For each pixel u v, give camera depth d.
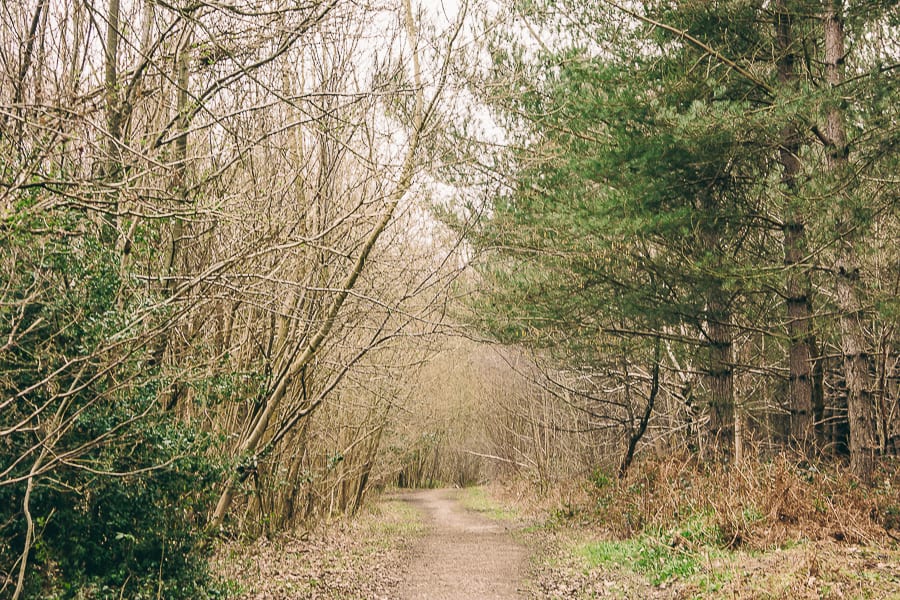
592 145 13.30
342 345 14.25
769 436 20.23
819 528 11.40
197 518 10.48
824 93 11.12
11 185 5.71
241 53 9.04
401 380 18.62
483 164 14.09
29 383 7.41
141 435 8.29
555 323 15.16
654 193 12.63
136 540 8.54
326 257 12.20
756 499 12.34
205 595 9.45
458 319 15.66
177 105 9.72
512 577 12.81
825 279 15.93
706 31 13.27
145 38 9.37
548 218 13.42
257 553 14.29
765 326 15.02
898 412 19.88
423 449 39.47
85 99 7.18
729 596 8.81
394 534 20.56
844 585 8.46
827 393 20.64
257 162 11.54
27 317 7.27
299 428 17.05
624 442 26.31
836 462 13.92
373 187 13.17
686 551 11.76
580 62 12.77
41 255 7.07
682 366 20.73
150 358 8.59
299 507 19.11
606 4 13.45
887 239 14.36
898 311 12.08
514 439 37.66
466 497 43.28
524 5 13.03
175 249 10.20
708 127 11.40
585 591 11.02
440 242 15.22
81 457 7.84
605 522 17.78
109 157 6.22
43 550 7.72
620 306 14.35
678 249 13.68
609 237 13.15
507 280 14.88
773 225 14.00
